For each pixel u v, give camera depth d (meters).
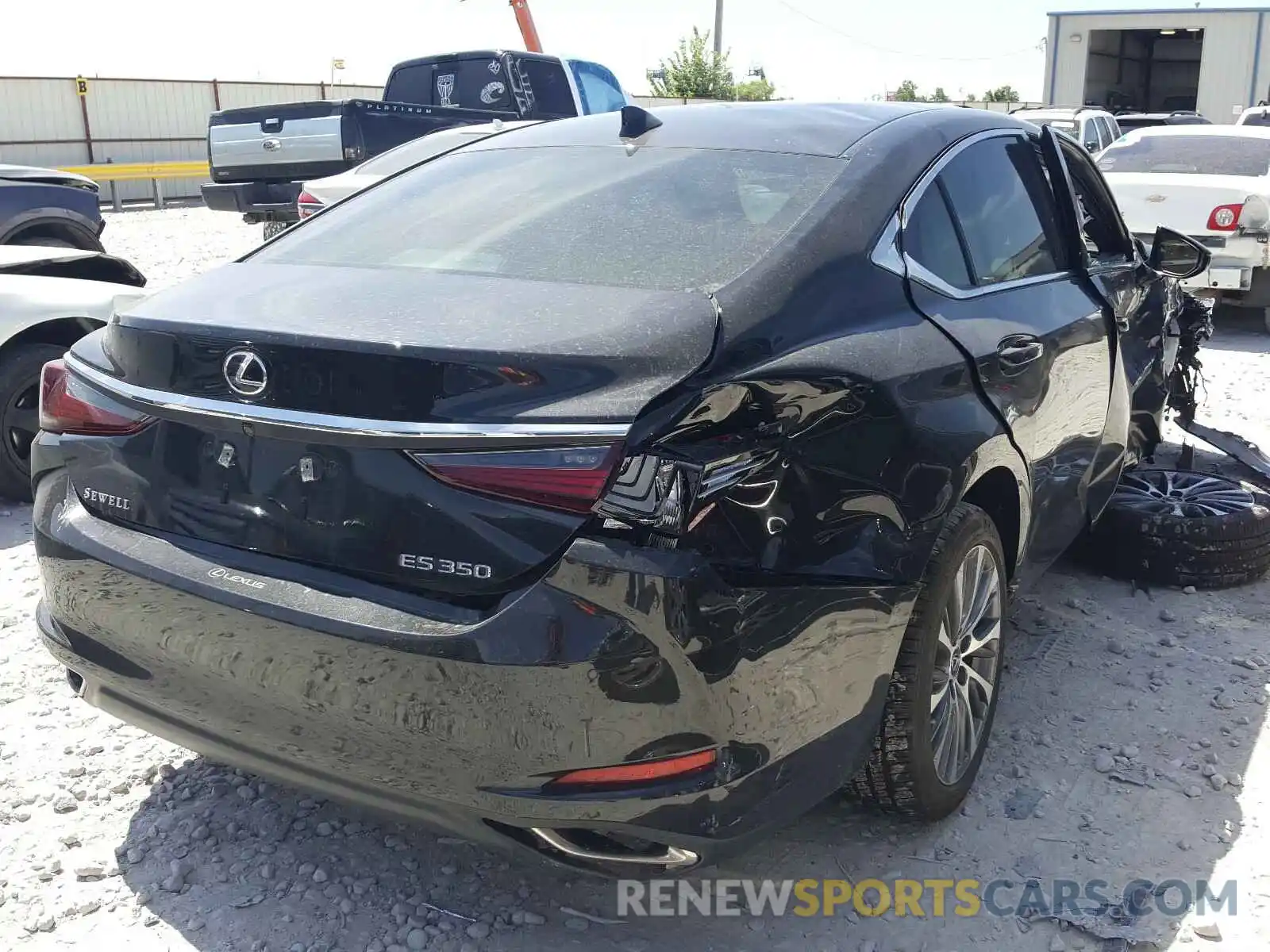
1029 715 3.55
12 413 5.36
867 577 2.41
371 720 2.19
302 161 10.45
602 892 2.75
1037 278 3.45
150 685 2.50
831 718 2.38
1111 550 4.53
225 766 3.25
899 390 2.51
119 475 2.53
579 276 2.54
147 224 19.81
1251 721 3.51
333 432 2.19
